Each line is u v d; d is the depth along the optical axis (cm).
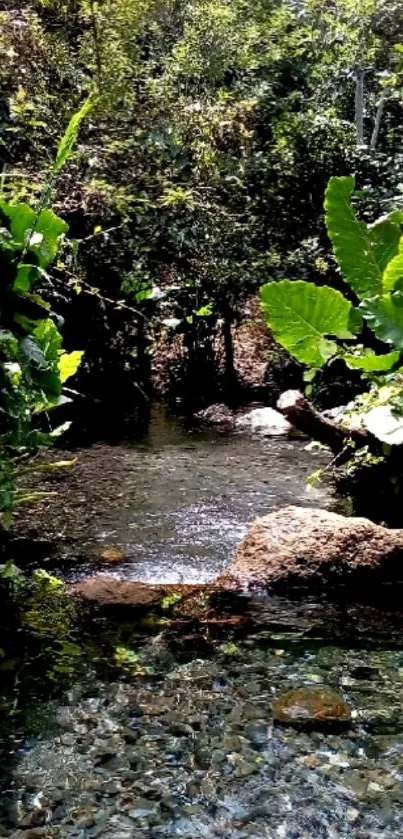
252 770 226
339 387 729
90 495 454
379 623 321
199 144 695
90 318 714
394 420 419
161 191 656
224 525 414
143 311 747
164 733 241
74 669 277
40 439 344
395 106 1062
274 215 768
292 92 892
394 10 986
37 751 231
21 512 422
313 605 334
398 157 825
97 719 248
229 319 800
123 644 296
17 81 644
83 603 325
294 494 468
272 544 363
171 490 469
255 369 843
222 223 712
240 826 204
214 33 814
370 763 230
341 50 954
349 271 445
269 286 430
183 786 218
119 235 630
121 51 724
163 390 794
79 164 627
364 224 446
